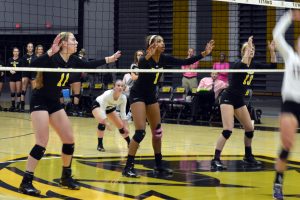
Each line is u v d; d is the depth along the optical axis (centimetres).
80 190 589
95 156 823
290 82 518
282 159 541
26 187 565
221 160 796
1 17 1953
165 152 869
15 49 1523
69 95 1512
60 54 587
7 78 2105
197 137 1059
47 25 1864
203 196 567
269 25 1681
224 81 1316
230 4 1722
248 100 1302
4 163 742
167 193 579
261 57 1691
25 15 1920
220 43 1733
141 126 658
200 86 1315
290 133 520
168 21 1809
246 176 679
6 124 1241
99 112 833
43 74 561
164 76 1728
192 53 1283
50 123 584
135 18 1830
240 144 970
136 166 739
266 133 1130
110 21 1775
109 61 629
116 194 571
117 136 1069
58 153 838
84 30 1741
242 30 1727
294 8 840
